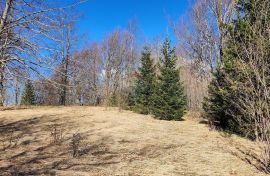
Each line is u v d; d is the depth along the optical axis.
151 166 9.77
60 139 12.91
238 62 12.80
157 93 22.20
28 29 6.37
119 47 47.94
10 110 22.70
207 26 28.80
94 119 18.64
